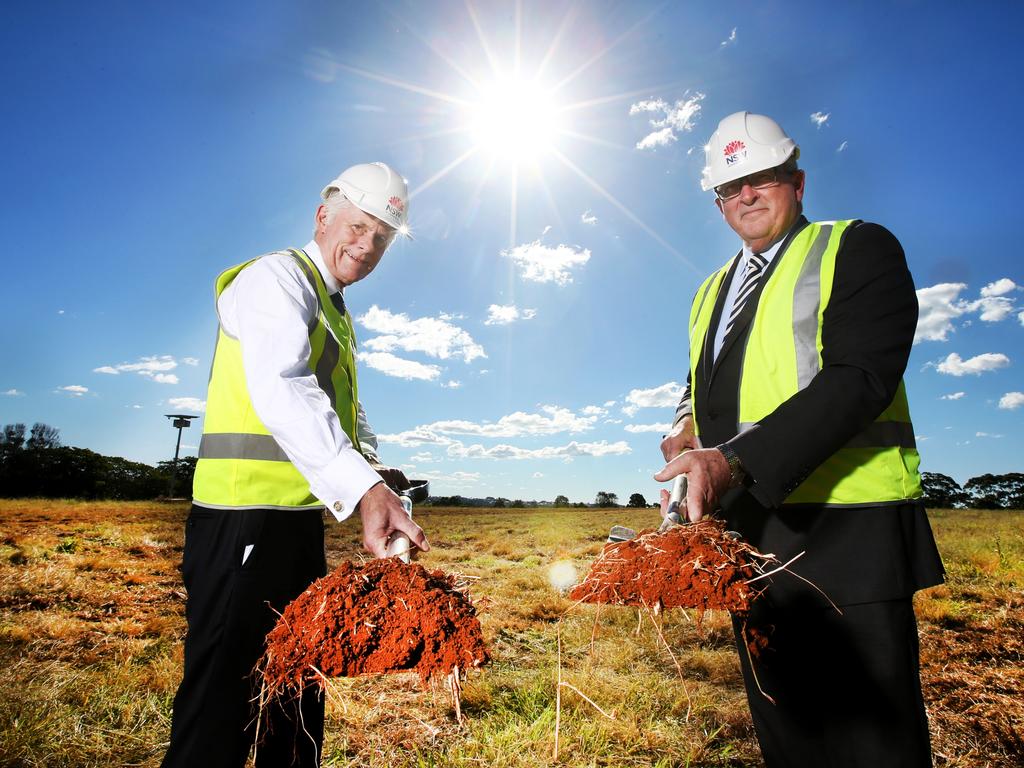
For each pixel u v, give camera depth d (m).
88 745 2.87
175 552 9.61
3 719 3.02
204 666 1.78
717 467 1.47
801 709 1.78
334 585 1.15
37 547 9.27
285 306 1.82
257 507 1.84
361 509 1.50
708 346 2.12
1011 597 5.79
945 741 3.03
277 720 1.93
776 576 1.73
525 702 3.43
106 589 6.35
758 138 1.95
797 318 1.76
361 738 3.00
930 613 5.26
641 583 1.29
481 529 16.34
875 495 1.66
